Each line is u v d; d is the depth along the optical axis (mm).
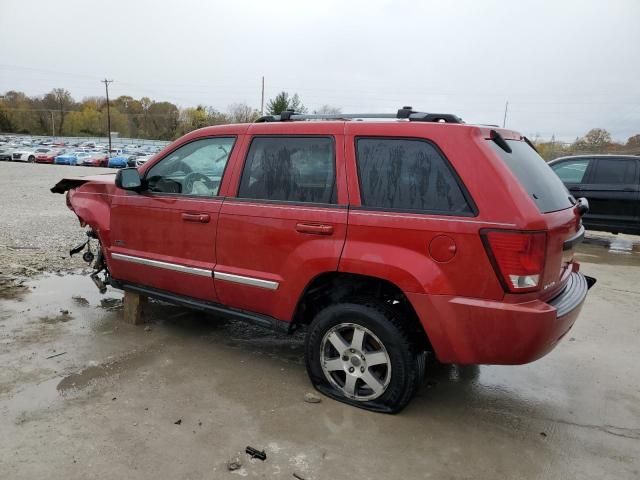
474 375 3943
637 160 9312
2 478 2514
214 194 3816
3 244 7734
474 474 2719
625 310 5676
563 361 4254
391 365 3143
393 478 2650
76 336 4359
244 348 4254
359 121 3293
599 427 3236
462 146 2902
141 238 4227
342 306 3258
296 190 3416
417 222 2926
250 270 3600
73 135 109500
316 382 3479
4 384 3457
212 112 106000
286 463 2729
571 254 3389
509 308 2734
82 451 2754
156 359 3965
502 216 2736
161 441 2873
